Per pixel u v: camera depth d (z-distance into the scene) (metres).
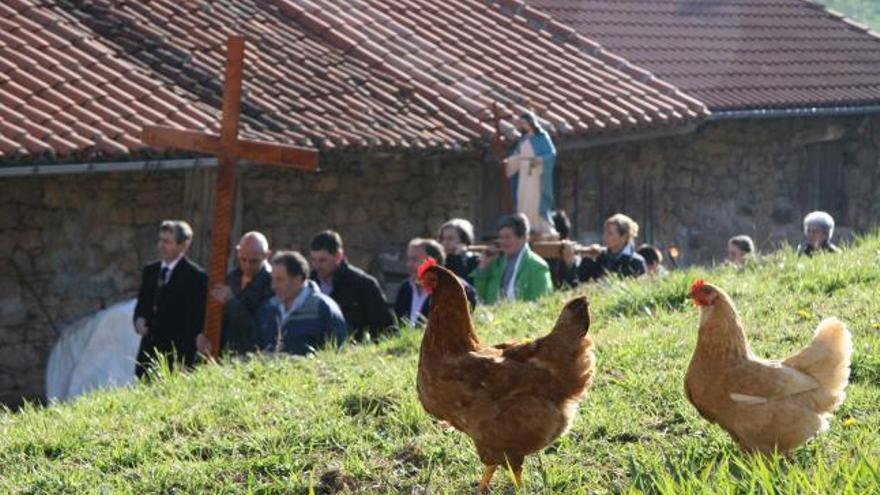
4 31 18.62
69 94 17.64
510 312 13.26
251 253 13.75
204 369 11.90
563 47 24.73
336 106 20.06
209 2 21.69
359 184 20.56
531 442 8.05
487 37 24.19
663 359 10.44
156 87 18.53
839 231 28.45
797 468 7.34
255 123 18.75
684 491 7.21
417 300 14.46
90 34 19.36
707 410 8.23
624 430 9.03
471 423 8.15
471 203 21.70
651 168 25.02
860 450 7.47
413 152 19.73
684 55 28.39
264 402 10.44
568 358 8.05
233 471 9.01
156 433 9.92
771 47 29.94
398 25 23.19
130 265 18.20
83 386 16.31
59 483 9.06
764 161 27.05
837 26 32.25
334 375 11.10
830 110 27.61
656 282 13.19
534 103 22.28
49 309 17.50
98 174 17.91
